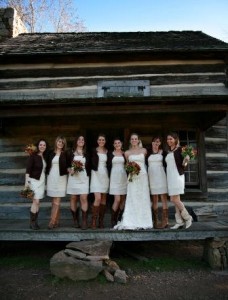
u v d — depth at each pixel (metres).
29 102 5.63
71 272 4.61
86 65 7.97
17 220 6.87
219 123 7.52
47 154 5.61
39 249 6.34
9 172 7.27
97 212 5.58
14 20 9.77
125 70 7.90
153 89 7.75
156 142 5.57
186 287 4.41
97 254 4.83
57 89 7.84
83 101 5.59
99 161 5.56
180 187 5.23
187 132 7.48
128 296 4.11
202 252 6.19
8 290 4.29
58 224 5.89
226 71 7.73
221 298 4.05
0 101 5.62
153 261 5.50
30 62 8.01
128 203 5.40
